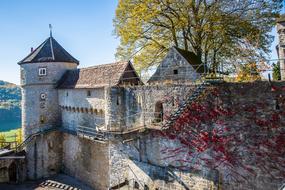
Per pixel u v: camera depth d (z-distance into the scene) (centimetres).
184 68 2573
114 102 2406
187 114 1916
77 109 3158
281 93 1553
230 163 1739
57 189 2977
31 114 3538
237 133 1712
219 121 1781
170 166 2022
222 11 2864
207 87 1811
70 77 3409
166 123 1908
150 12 2844
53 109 3512
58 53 3641
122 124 2395
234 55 2962
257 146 1639
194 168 1895
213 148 1809
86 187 2941
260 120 1627
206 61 3053
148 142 2162
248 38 2823
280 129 1558
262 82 1617
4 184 3319
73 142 3272
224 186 1762
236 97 1712
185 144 1938
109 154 2497
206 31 2895
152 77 2809
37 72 3516
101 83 2769
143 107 2252
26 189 3095
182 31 3175
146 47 3262
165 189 2036
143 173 2191
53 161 3456
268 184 1602
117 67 2759
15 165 3500
